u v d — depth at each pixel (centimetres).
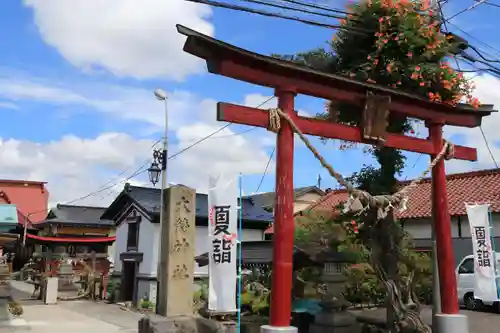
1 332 1312
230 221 934
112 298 2217
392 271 1084
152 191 2395
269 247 1747
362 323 1279
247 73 843
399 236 1117
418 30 1073
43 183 4625
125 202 2344
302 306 1383
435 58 1104
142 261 2152
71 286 2742
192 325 962
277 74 876
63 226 3017
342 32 1151
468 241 1942
